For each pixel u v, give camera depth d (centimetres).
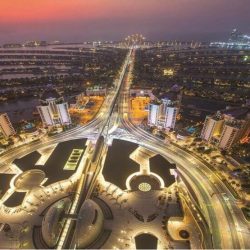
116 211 14300
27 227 13488
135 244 12394
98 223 12769
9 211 14475
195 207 13975
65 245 12106
